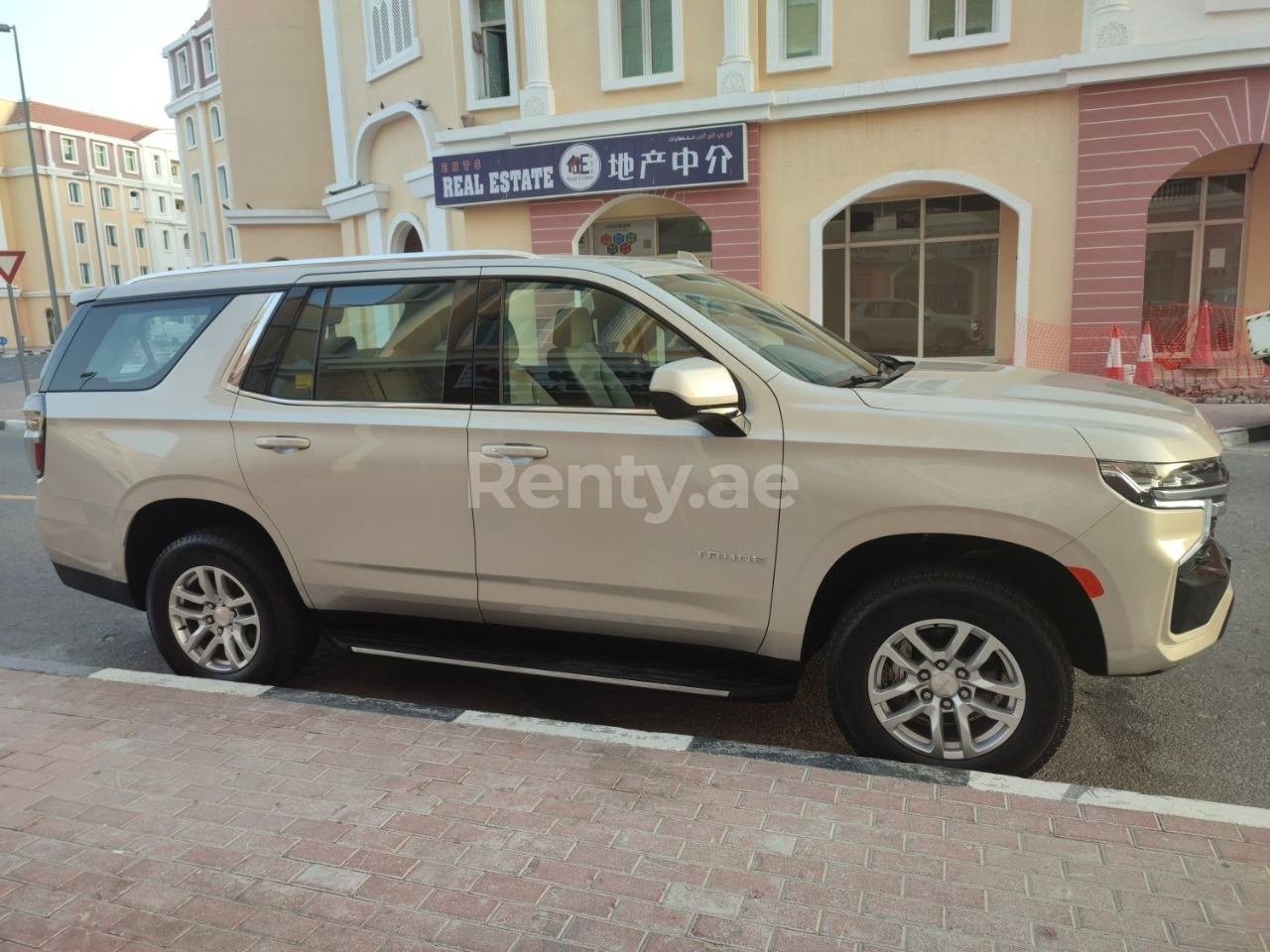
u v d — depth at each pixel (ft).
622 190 47.93
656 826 9.09
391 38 58.90
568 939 7.59
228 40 78.02
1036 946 7.38
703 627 11.26
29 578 21.36
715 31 45.68
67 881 8.59
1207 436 10.61
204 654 14.03
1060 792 9.46
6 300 207.51
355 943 7.64
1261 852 8.41
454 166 51.11
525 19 48.60
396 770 10.34
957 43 42.27
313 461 12.66
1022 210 42.60
